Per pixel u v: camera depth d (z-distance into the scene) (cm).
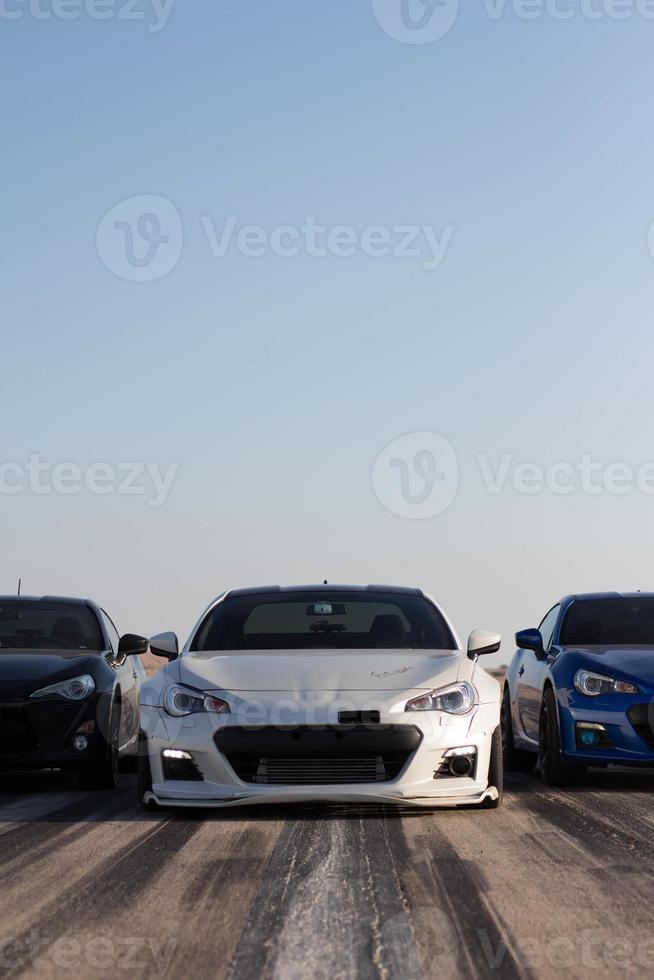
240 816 652
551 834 588
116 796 793
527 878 477
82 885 466
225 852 536
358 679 665
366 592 818
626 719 802
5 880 477
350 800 633
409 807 678
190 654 743
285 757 634
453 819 641
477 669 707
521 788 834
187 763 647
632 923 404
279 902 434
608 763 809
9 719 812
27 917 415
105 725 839
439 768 646
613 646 893
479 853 532
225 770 636
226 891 453
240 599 814
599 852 536
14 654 895
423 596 822
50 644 938
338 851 538
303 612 789
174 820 640
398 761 641
